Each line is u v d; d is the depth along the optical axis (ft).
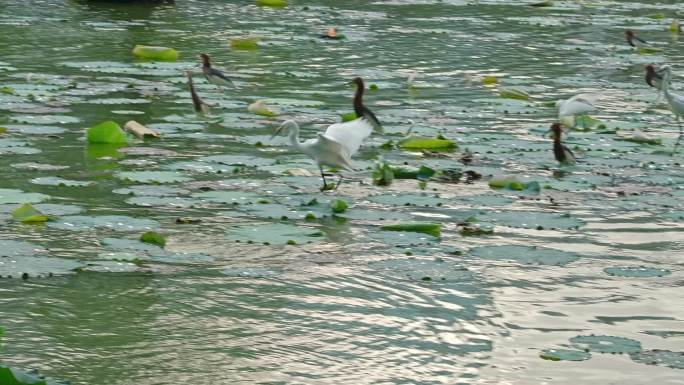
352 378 31.27
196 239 43.45
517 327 35.50
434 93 80.28
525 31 121.60
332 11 135.13
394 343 33.91
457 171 56.18
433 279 39.70
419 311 36.65
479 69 92.94
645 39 118.52
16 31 104.12
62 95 73.67
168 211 47.32
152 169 54.44
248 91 78.38
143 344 33.12
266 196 50.14
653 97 81.61
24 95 72.90
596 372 31.96
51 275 38.52
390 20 127.65
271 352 32.89
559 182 54.29
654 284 40.04
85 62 88.07
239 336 34.06
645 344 34.30
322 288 38.50
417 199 50.37
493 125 68.80
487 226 46.57
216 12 128.06
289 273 39.91
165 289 37.81
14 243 41.52
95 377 30.63
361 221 46.78
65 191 49.85
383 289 38.63
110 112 68.80
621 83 88.12
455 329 35.19
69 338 33.32
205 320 35.22
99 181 51.83
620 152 61.93
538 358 32.99
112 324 34.60
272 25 118.21
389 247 43.42
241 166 55.67
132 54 93.61
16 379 27.09
